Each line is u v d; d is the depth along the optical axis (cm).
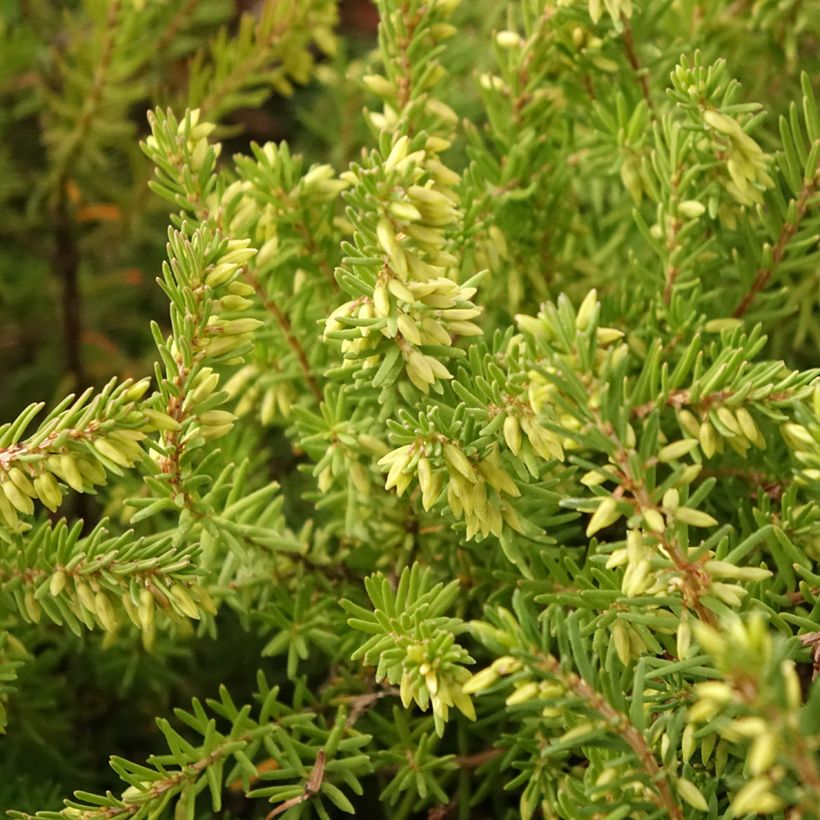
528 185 36
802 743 24
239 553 31
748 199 32
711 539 27
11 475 29
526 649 27
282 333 35
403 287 29
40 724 36
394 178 28
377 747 35
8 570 31
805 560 29
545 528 33
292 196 34
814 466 27
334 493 34
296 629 34
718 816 28
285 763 31
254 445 38
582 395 26
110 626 30
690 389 30
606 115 35
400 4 34
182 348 29
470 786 36
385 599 30
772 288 37
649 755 27
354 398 32
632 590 27
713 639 23
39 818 30
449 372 30
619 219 38
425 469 29
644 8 35
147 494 37
